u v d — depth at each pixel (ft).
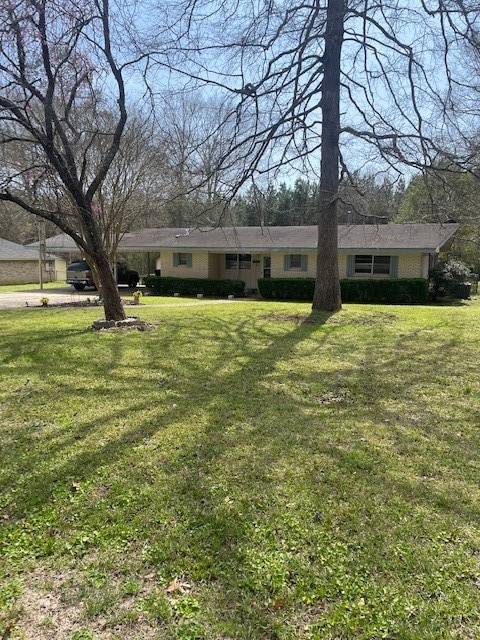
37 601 6.84
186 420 14.37
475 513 9.20
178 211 71.20
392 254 58.18
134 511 9.20
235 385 18.37
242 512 9.13
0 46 24.73
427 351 25.16
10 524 8.82
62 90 31.63
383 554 7.84
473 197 29.01
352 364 22.11
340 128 32.91
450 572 7.41
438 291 60.08
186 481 10.43
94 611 6.63
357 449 12.28
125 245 70.49
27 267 103.50
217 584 7.18
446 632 6.24
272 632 6.27
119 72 28.30
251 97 27.71
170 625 6.39
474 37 25.35
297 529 8.57
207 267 69.31
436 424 14.30
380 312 40.57
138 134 48.01
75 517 9.02
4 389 17.74
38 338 28.12
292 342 27.37
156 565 7.63
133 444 12.52
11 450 12.19
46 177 33.99
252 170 29.71
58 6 24.39
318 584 7.13
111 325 31.94
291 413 15.12
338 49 32.89
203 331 30.94
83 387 18.03
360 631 6.26
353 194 34.04
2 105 25.84
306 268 63.67
